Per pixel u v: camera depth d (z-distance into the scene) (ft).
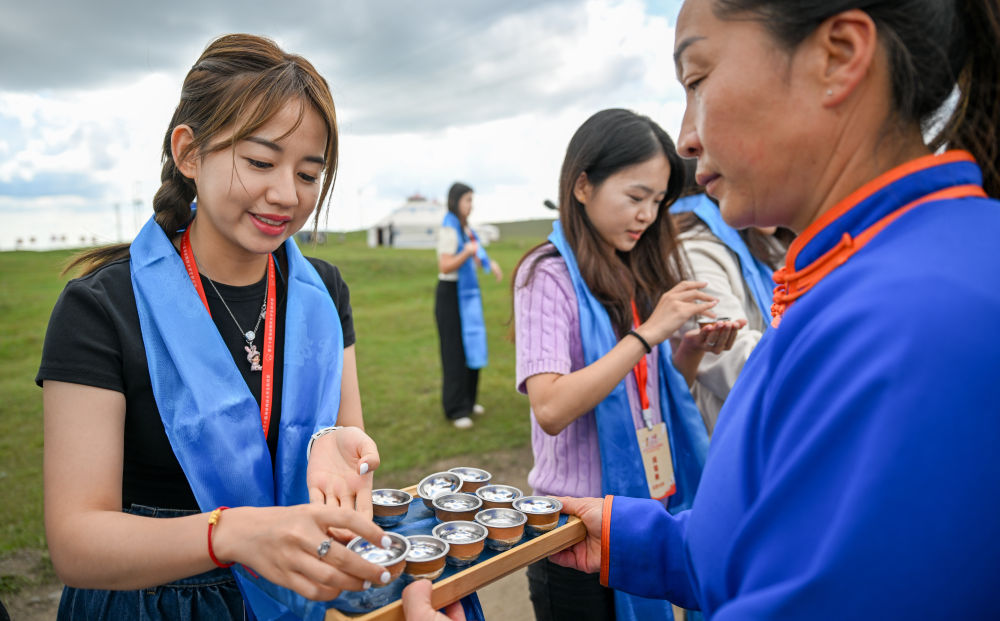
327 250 108.78
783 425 2.20
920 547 1.72
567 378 5.44
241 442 3.87
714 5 2.43
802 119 2.34
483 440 16.70
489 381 23.84
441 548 3.46
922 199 2.24
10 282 57.06
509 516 4.03
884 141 2.34
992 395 1.73
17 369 25.79
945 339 1.78
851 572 1.81
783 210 2.61
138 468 3.92
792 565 2.01
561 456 5.83
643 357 6.07
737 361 6.73
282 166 3.70
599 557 4.15
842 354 1.98
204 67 3.78
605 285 5.87
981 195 2.26
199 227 4.17
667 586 3.80
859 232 2.34
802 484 2.01
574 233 6.01
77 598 4.04
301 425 4.23
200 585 3.97
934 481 1.72
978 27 2.34
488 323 36.81
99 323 3.63
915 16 2.18
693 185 7.72
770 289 7.68
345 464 3.83
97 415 3.50
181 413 3.71
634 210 5.79
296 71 3.75
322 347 4.50
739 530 2.24
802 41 2.25
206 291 4.21
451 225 17.79
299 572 2.89
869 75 2.26
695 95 2.66
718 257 7.31
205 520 3.12
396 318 39.06
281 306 4.54
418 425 17.98
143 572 3.13
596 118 5.94
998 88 2.45
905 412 1.76
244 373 4.22
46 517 3.34
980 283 1.86
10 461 15.07
